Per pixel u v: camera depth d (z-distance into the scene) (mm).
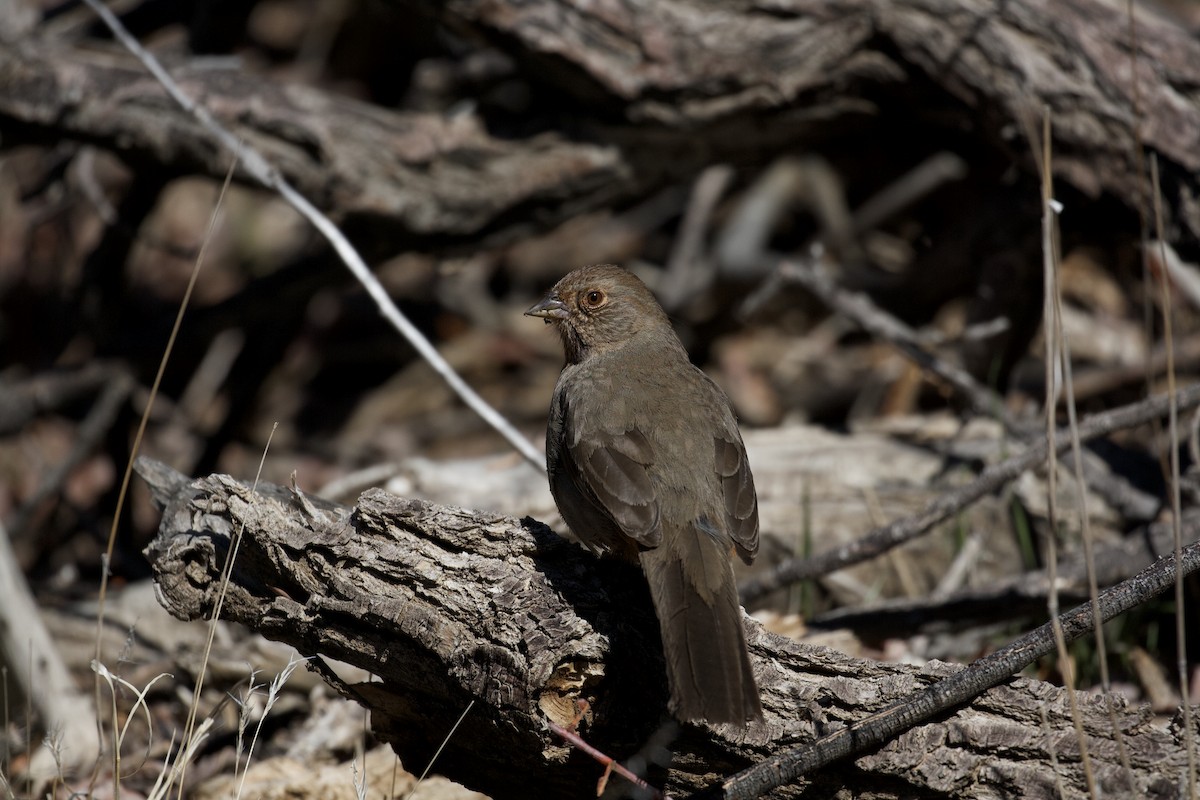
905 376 15094
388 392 18297
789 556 10945
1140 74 9938
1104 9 10055
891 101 10984
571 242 19000
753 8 10609
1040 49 10141
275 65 19172
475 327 18672
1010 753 5930
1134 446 12422
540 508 11000
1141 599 6219
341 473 16844
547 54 10742
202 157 11453
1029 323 12250
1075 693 5793
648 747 6230
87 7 14016
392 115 11477
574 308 8883
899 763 5895
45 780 8922
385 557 6559
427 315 18688
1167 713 8914
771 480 11258
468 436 17672
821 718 6098
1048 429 6320
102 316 14688
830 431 12195
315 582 6664
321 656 6844
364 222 11688
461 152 11398
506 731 6141
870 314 12273
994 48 10219
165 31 15805
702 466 7164
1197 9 16531
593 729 6242
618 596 6551
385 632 6512
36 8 14023
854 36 10602
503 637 6137
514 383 18297
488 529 6531
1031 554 10234
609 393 7555
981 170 11625
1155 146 9961
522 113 11539
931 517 9391
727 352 17500
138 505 16141
